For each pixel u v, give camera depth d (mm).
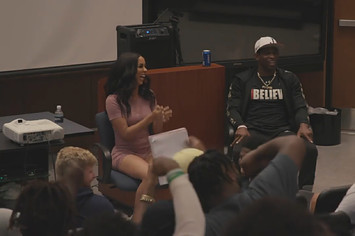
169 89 5906
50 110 7223
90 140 7438
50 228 2154
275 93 6199
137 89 5309
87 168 3830
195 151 2900
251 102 6238
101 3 7316
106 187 5914
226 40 7738
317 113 7766
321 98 8375
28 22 6941
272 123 6184
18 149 4773
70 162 3799
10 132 4863
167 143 4930
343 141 7980
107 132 5348
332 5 8125
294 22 7980
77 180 3793
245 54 7863
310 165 5949
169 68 6035
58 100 7246
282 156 2066
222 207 2137
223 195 2207
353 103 8305
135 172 5090
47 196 2164
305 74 8359
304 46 8102
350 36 8156
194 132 6105
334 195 3859
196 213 1720
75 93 7340
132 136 5176
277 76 6250
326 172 6902
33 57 7027
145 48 6422
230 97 6258
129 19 7504
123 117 5219
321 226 1310
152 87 5832
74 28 7211
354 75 8234
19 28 6910
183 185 1789
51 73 7125
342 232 2535
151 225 2607
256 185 2084
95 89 7449
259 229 1280
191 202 1742
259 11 7805
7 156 5191
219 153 2283
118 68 5242
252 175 2225
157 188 5125
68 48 7211
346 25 8109
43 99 7164
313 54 8148
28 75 7008
